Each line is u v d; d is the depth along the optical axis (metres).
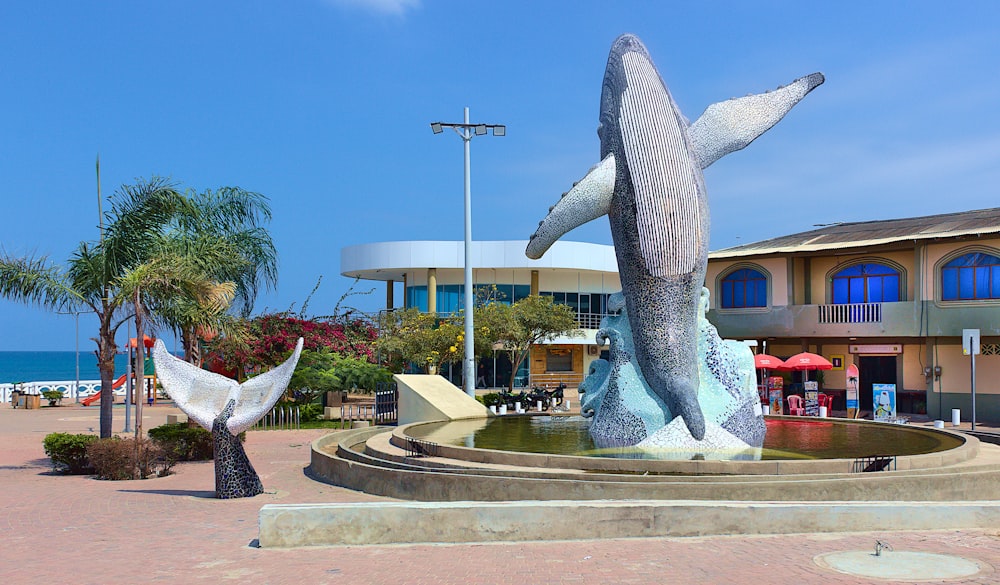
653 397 15.58
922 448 14.82
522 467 12.99
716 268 35.12
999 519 9.48
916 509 9.46
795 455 13.65
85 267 18.09
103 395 18.19
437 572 8.11
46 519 11.71
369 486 13.82
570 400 41.06
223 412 13.70
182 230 20.39
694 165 15.89
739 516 9.42
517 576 7.86
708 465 12.23
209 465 18.48
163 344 14.22
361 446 18.70
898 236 31.52
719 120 16.53
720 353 15.92
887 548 8.51
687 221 15.45
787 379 33.94
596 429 16.11
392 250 51.12
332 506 9.63
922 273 30.20
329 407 30.64
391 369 39.59
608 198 15.95
